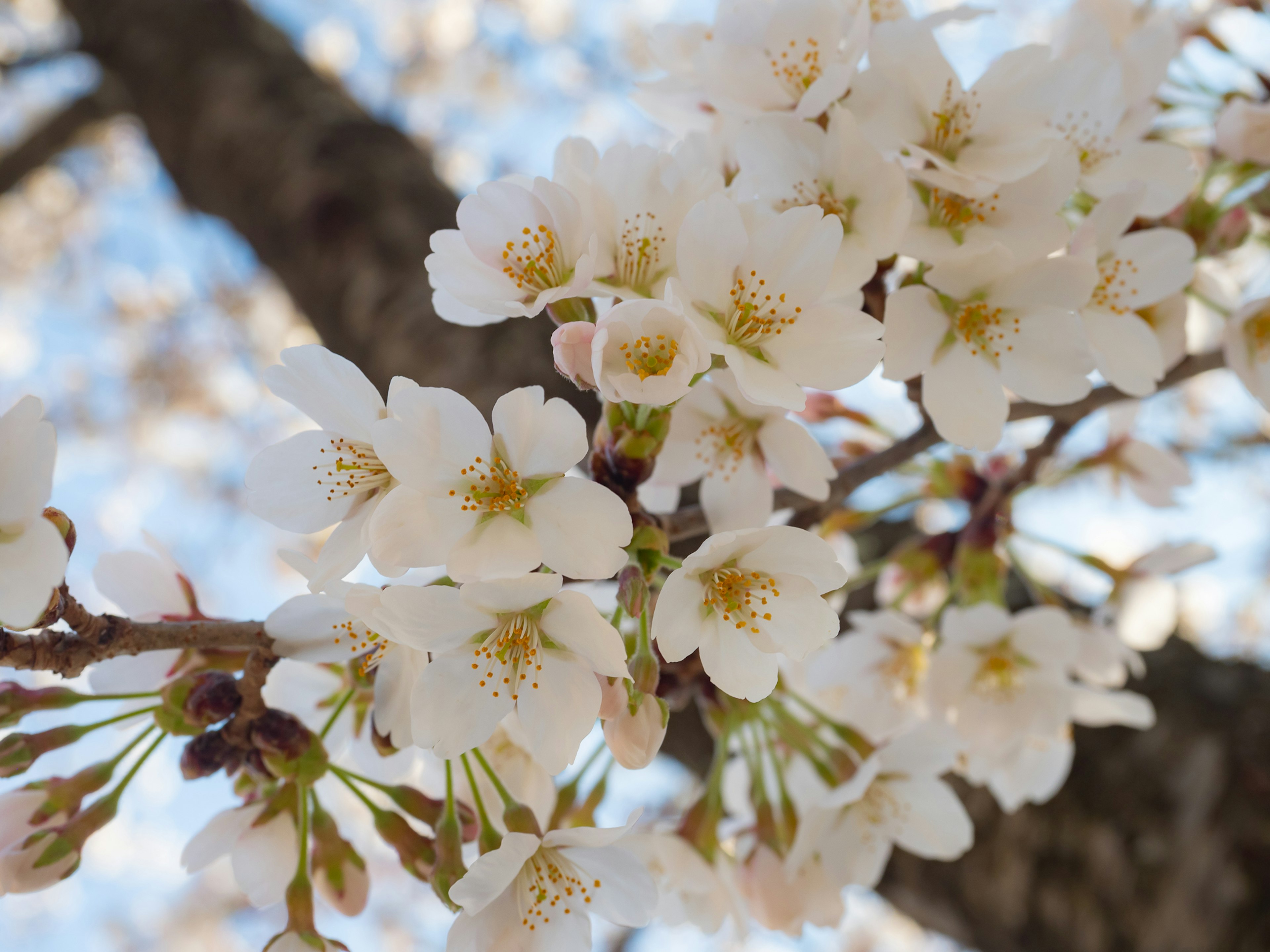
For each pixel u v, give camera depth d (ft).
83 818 0.73
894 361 0.76
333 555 0.68
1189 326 1.03
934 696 0.93
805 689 0.96
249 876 0.73
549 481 0.66
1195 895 1.07
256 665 0.70
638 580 0.68
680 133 0.89
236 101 1.74
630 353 0.67
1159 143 0.86
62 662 0.67
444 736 0.65
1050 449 0.97
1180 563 1.03
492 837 0.72
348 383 0.68
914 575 1.04
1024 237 0.76
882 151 0.77
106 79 2.31
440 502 0.66
